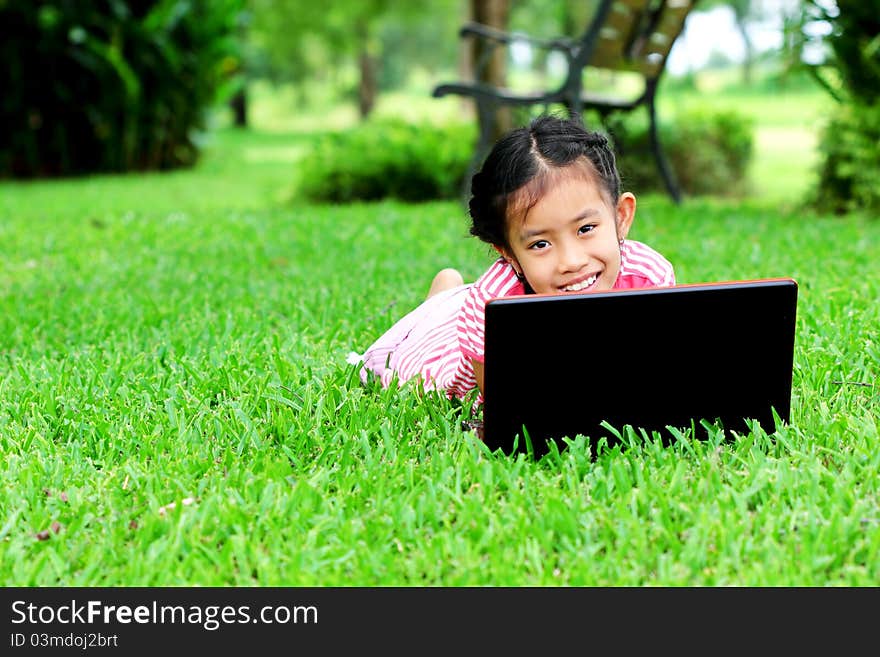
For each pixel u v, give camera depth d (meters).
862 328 3.27
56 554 2.00
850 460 2.28
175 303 4.20
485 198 2.36
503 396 2.32
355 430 2.56
